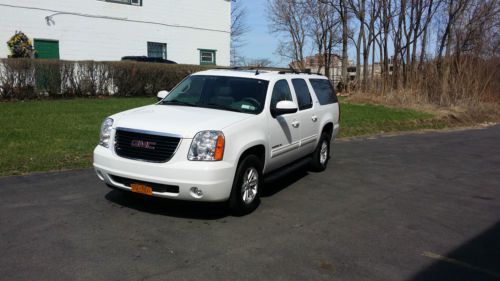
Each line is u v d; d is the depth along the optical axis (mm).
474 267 4637
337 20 42312
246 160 5758
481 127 20391
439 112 21234
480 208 6832
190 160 5199
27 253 4344
